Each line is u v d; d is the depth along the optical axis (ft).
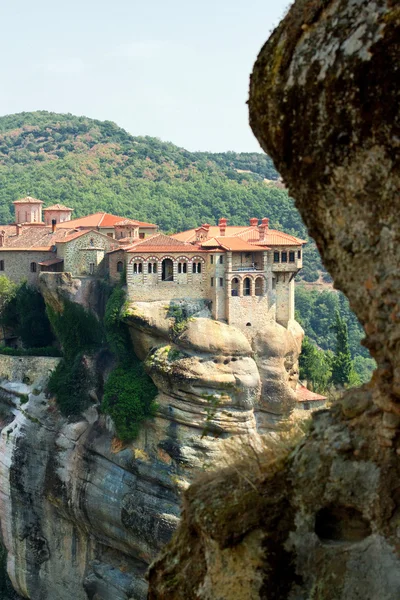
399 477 40.65
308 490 42.93
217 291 316.19
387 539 40.45
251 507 43.57
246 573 42.42
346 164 41.86
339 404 45.42
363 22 41.70
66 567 329.11
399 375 39.93
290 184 45.57
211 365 302.86
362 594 40.29
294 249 325.83
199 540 45.85
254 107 47.52
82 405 329.93
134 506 296.92
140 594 303.27
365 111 40.75
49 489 325.83
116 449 309.01
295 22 45.73
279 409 310.45
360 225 41.63
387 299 40.45
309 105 43.34
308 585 41.57
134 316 311.06
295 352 324.80
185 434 298.35
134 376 315.37
